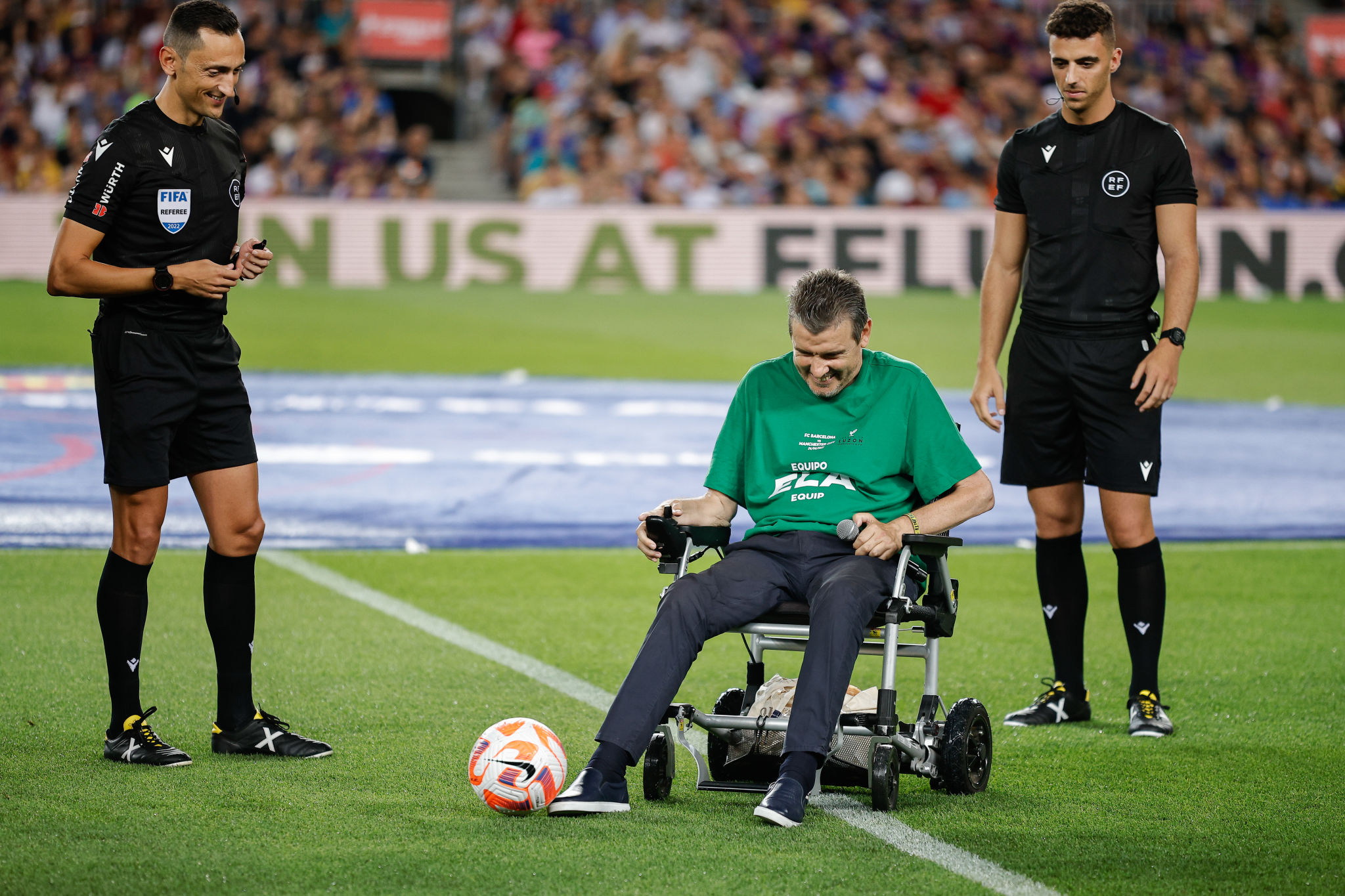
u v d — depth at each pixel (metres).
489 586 19.66
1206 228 56.31
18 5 60.34
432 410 35.91
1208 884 8.84
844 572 10.38
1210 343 48.62
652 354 45.69
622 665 15.36
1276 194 65.31
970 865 9.11
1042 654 16.44
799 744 9.93
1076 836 9.82
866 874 8.91
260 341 45.62
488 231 55.69
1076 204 13.66
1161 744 12.70
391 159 59.44
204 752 11.73
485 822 9.88
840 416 11.31
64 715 12.70
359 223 55.09
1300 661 15.95
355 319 49.78
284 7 64.12
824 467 11.27
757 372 11.64
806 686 10.02
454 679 14.52
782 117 64.38
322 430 32.81
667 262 56.41
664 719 10.44
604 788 9.86
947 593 11.02
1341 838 9.84
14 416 33.03
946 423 11.25
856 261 56.47
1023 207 14.15
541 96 64.25
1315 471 30.41
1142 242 13.65
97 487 25.92
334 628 16.84
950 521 10.94
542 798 9.99
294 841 9.38
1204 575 21.03
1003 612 18.69
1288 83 69.88
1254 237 56.41
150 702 13.38
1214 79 68.81
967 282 56.56
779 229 56.28
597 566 21.30
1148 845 9.63
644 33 67.00
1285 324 52.25
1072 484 14.00
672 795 10.80
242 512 11.68
